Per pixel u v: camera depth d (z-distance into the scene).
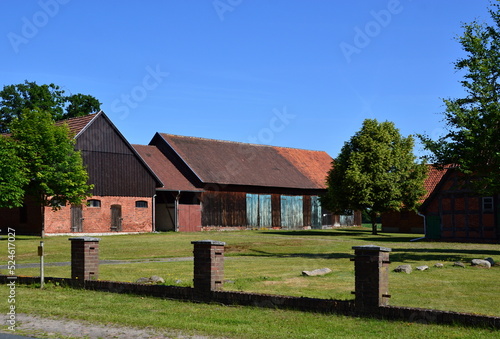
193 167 52.62
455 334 9.02
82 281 15.06
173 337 9.27
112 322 10.50
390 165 46.03
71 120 46.22
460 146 23.84
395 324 9.91
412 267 19.88
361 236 44.84
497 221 37.28
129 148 46.69
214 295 12.46
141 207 47.19
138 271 19.55
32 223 41.41
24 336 9.44
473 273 18.30
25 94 65.06
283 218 59.16
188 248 31.27
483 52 23.95
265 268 20.42
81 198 39.69
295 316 10.80
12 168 35.84
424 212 40.75
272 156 63.69
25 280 16.30
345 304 10.80
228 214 53.97
